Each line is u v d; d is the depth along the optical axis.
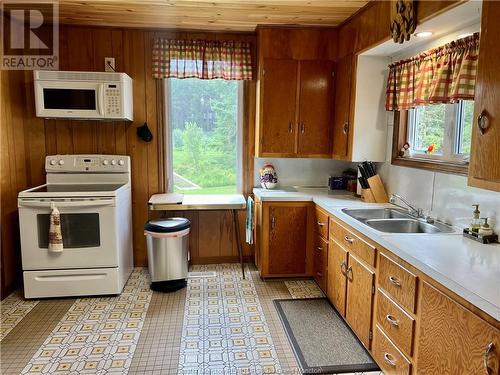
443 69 2.31
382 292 2.11
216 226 3.95
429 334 1.65
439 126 2.63
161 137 3.74
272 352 2.42
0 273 3.09
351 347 2.47
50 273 3.08
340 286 2.78
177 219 3.55
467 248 1.87
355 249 2.49
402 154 3.02
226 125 3.91
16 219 3.36
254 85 3.77
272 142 3.55
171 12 3.03
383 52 2.94
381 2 2.55
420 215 2.66
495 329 1.25
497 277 1.49
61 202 2.98
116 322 2.77
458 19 2.05
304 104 3.54
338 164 4.00
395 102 2.96
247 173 3.90
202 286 3.43
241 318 2.85
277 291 3.33
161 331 2.66
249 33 3.68
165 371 2.23
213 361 2.33
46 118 3.53
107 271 3.15
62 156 3.54
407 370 1.84
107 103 3.23
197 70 3.64
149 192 3.81
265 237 3.46
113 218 3.10
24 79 3.48
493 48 1.50
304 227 3.49
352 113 3.16
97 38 3.55
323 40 3.49
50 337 2.57
